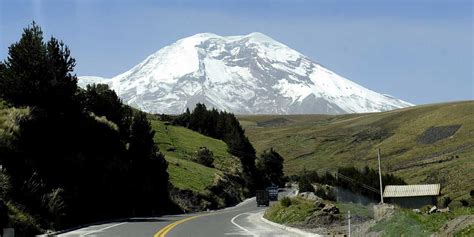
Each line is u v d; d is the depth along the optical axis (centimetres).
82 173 4869
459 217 2344
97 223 4400
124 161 6388
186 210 8594
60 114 4931
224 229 3644
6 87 4666
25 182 3709
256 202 10938
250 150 16512
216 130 17625
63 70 4956
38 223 3434
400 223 2623
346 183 9906
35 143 4381
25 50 4756
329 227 3922
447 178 12506
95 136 5728
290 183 17838
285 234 3269
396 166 17462
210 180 10812
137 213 6394
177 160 11606
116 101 7244
